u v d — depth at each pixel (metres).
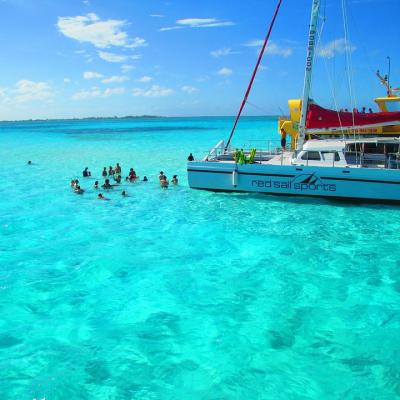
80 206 14.91
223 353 6.05
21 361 5.90
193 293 7.95
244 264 9.26
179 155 30.77
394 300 7.50
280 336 6.46
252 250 10.09
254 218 12.68
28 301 7.72
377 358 5.87
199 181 15.65
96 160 28.28
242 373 5.61
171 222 12.59
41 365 5.81
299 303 7.47
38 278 8.71
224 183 15.32
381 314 7.04
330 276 8.53
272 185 14.59
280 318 6.98
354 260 9.30
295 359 5.89
